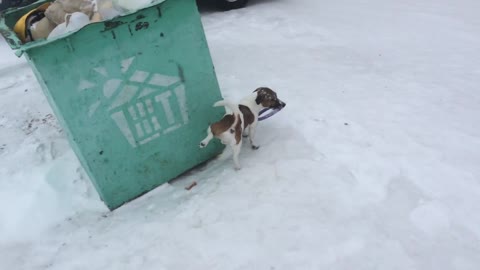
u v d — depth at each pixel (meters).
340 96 3.97
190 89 2.87
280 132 3.44
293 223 2.54
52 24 2.66
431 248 2.35
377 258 2.29
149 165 2.93
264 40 5.48
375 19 6.36
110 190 2.84
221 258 2.36
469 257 2.28
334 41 5.45
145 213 2.83
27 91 4.73
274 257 2.33
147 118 2.77
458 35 5.75
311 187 2.82
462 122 3.51
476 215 2.54
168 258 2.40
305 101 3.87
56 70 2.32
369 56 4.98
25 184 3.07
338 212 2.61
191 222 2.65
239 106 2.93
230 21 6.25
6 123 4.06
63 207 2.93
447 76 4.44
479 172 2.89
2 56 5.81
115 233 2.68
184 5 2.59
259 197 2.78
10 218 2.83
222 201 2.79
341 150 3.16
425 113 3.65
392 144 3.22
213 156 3.27
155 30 2.55
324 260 2.29
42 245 2.66
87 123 2.55
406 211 2.60
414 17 6.50
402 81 4.30
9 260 2.55
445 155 3.07
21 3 5.79
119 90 2.57
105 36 2.39
